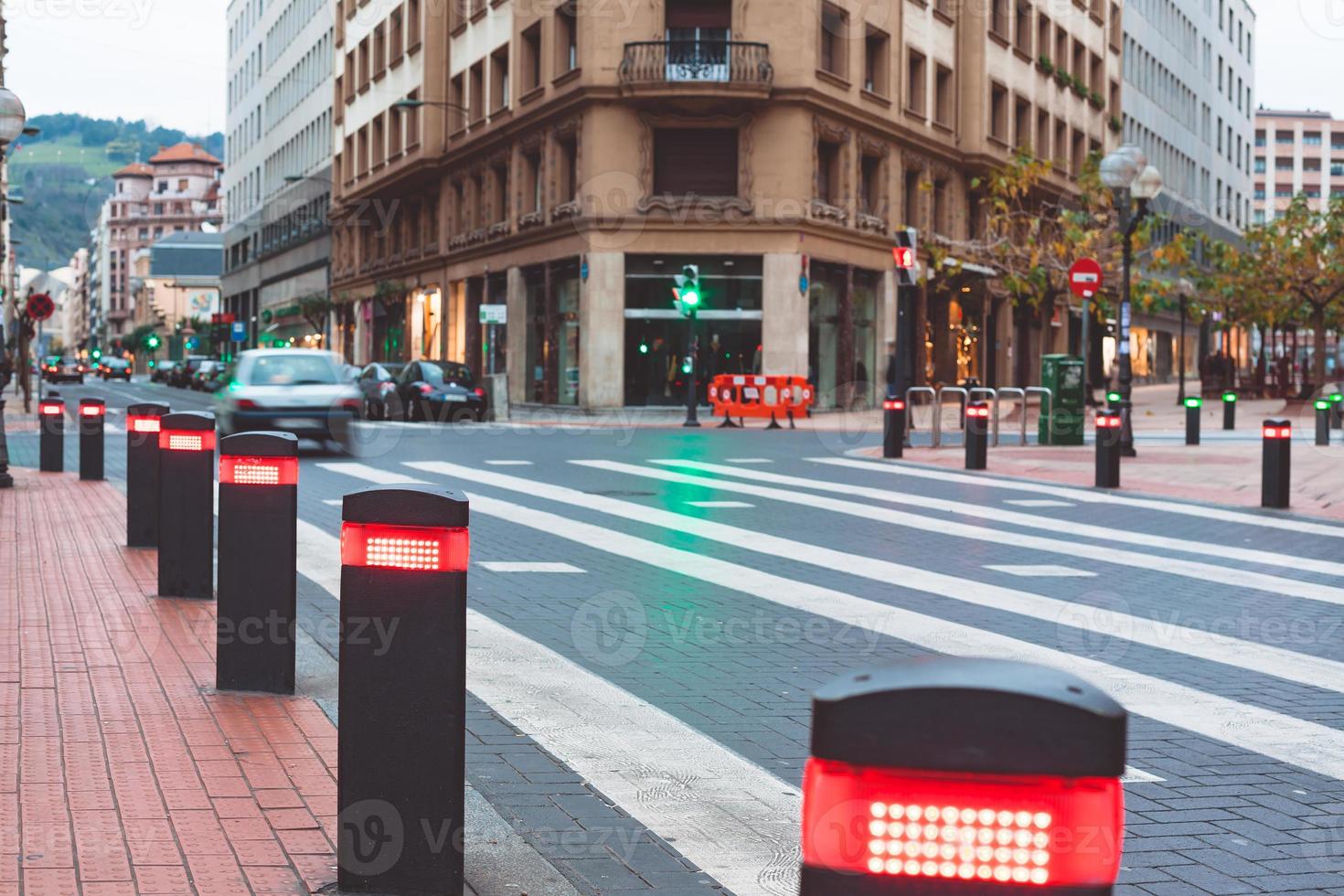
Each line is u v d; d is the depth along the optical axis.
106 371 92.38
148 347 76.62
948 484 16.66
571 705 5.95
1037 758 1.59
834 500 14.72
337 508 13.32
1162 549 11.34
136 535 10.32
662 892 3.79
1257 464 19.55
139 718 5.48
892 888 1.63
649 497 14.77
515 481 16.55
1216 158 84.19
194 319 113.19
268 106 80.56
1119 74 61.19
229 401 20.64
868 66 40.31
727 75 35.41
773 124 36.06
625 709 5.90
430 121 48.03
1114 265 34.69
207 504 8.20
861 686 1.65
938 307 44.28
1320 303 44.75
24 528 11.52
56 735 5.20
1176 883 3.96
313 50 68.44
